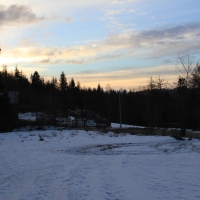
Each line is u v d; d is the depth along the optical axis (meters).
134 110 87.25
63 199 6.87
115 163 12.62
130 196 6.88
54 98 69.94
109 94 97.31
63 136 27.97
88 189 7.79
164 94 65.06
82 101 90.38
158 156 14.88
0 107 38.19
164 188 7.61
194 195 6.80
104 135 28.94
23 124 39.94
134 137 26.86
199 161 12.62
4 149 19.00
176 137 25.06
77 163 12.82
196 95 44.12
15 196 7.32
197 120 47.78
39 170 11.16
